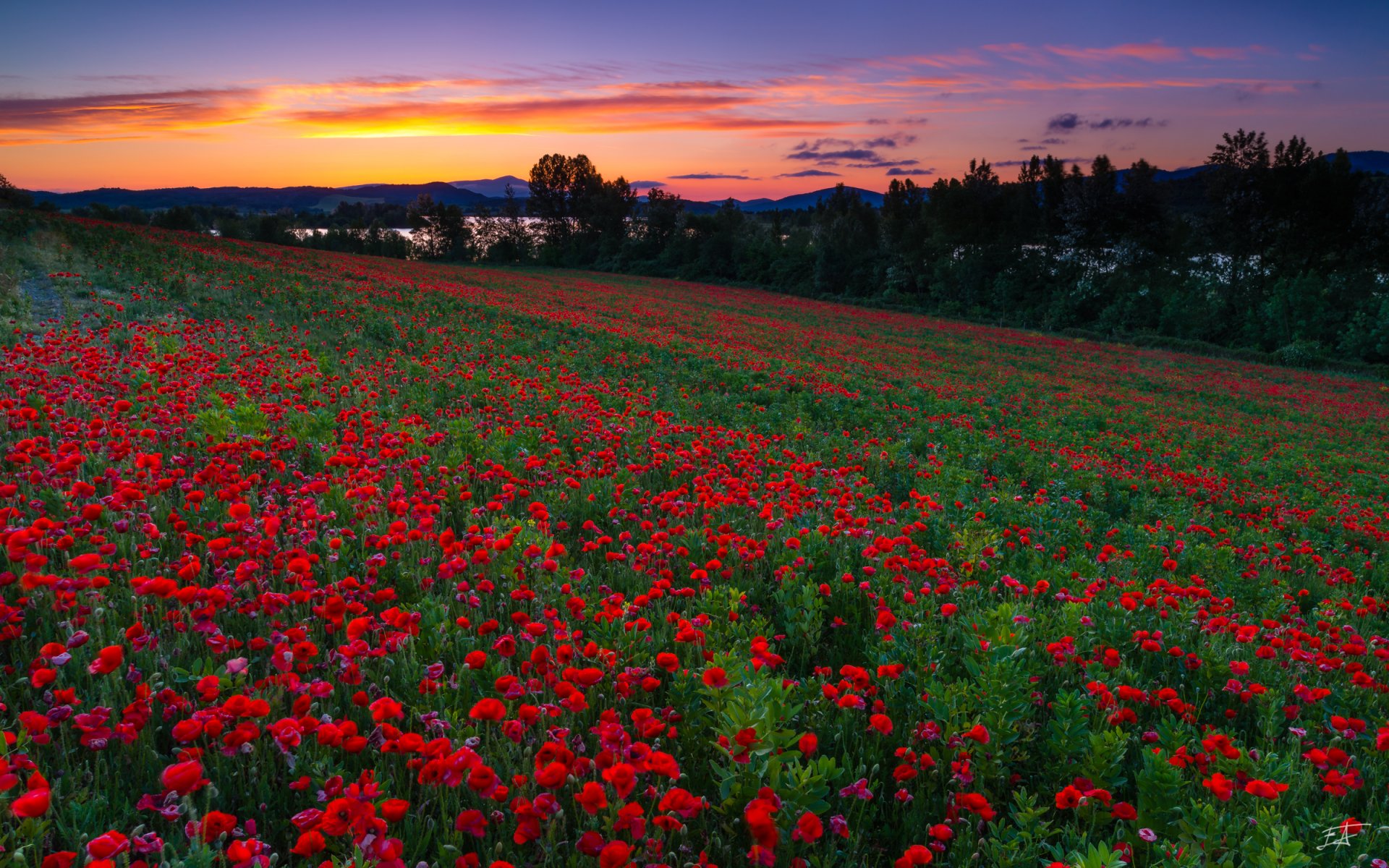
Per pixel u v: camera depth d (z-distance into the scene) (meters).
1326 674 4.73
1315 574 8.45
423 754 2.54
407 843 2.63
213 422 6.75
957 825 2.96
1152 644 4.62
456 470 6.95
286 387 10.04
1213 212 65.88
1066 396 25.73
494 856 2.57
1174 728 3.80
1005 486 10.44
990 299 70.25
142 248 27.91
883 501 7.50
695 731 3.27
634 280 82.75
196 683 3.04
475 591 4.60
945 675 4.07
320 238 101.50
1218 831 2.74
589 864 2.53
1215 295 60.34
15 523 4.11
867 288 78.75
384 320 19.05
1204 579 7.37
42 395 7.28
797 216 137.62
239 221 105.75
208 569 4.46
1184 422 23.53
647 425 10.73
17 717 2.83
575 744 3.00
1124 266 66.00
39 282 18.34
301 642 3.15
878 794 3.23
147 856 2.50
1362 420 30.00
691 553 5.83
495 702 2.80
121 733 2.62
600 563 5.58
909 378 25.84
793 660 4.61
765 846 2.31
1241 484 14.52
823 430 13.95
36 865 2.16
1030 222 70.56
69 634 3.24
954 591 5.34
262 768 2.89
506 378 12.84
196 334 13.41
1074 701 3.46
